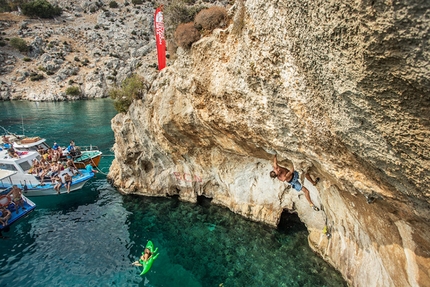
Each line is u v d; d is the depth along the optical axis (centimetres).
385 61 404
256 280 1212
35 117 4544
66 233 1567
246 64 806
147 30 8494
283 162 1170
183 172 1817
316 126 698
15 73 6769
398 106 445
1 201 1723
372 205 785
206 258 1355
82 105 5716
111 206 1845
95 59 7425
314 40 514
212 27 1012
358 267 1063
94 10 9569
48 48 7462
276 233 1518
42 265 1319
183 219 1680
